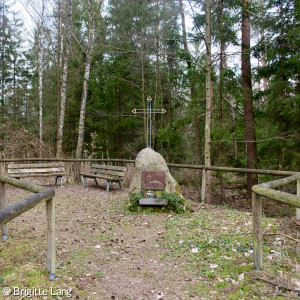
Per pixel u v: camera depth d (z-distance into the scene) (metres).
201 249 3.78
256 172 5.70
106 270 3.20
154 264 3.39
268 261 3.16
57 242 4.04
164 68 14.41
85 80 10.45
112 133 15.68
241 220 5.07
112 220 5.28
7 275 2.94
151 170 6.11
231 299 2.49
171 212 5.73
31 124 21.52
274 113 8.42
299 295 2.43
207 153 7.55
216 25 9.06
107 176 8.90
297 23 7.76
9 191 8.01
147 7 12.70
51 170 9.01
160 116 14.84
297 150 8.09
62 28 16.02
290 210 7.13
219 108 9.78
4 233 4.11
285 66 8.06
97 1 16.00
